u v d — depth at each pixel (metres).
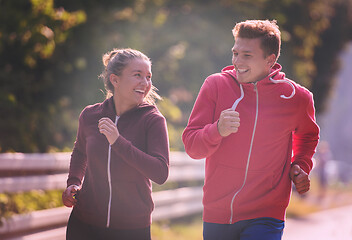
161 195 9.92
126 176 3.82
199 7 16.70
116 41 12.60
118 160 3.81
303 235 10.60
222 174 4.00
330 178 27.00
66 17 10.57
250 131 3.93
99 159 3.85
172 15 16.33
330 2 21.28
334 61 24.80
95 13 12.22
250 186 3.96
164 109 13.88
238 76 3.96
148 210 3.91
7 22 9.90
